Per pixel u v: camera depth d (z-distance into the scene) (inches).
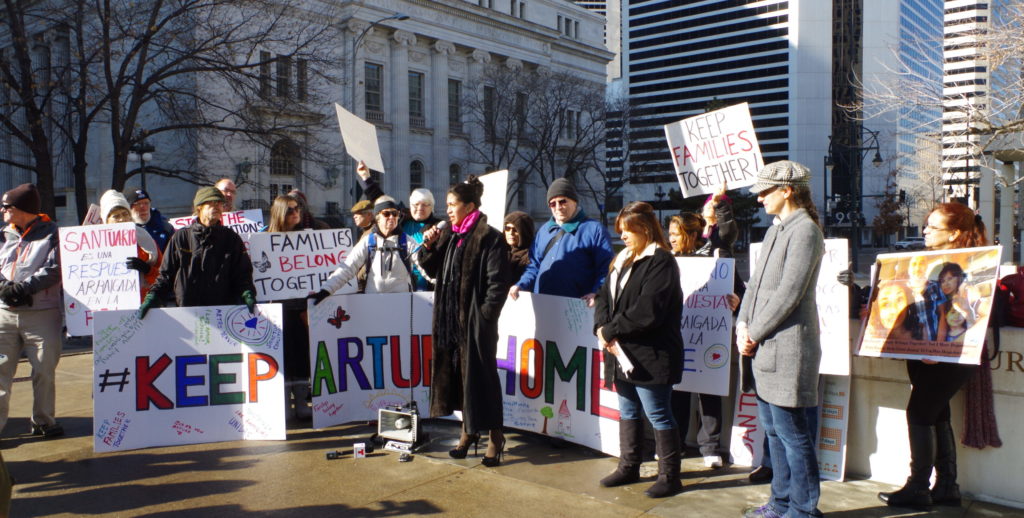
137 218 275.4
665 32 4372.5
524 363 226.2
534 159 1852.9
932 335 161.2
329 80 921.5
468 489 178.5
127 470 194.4
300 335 251.1
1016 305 169.0
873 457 186.4
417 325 240.4
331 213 1641.2
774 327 143.9
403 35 1833.2
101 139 1448.1
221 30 855.1
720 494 175.8
